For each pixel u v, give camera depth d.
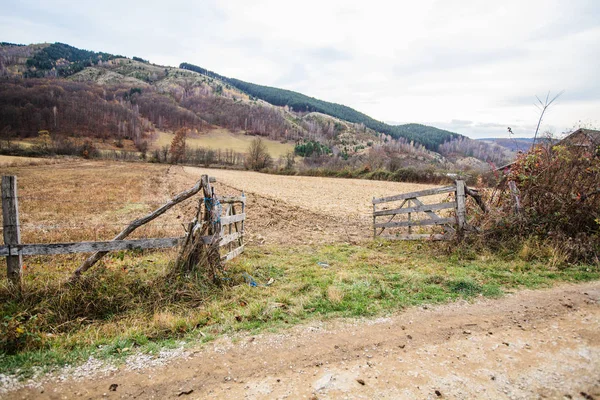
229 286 6.56
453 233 9.13
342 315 5.27
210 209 6.98
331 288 6.16
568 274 6.82
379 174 46.84
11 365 4.04
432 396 3.35
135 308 5.61
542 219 8.60
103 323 5.20
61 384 3.72
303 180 46.00
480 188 10.95
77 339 4.65
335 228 13.81
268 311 5.39
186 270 6.46
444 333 4.63
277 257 9.01
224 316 5.30
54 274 6.67
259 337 4.65
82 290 5.59
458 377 3.63
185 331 4.89
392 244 10.47
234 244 9.99
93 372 3.93
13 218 5.64
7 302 5.28
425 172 41.28
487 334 4.55
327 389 3.48
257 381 3.67
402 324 4.94
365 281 6.68
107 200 20.62
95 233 10.70
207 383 3.68
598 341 4.25
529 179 9.12
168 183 33.12
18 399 3.46
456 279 6.54
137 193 24.56
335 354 4.17
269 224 14.34
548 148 9.44
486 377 3.62
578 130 9.41
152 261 7.94
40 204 18.34
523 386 3.46
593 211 8.20
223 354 4.25
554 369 3.72
